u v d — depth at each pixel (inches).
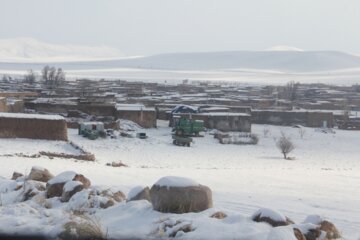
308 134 3668.8
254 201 651.5
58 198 510.6
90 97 4589.1
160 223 402.0
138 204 459.2
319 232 382.6
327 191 910.4
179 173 1212.5
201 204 441.1
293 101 6063.0
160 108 4261.8
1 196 546.0
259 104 5280.5
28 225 410.0
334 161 2556.6
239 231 378.0
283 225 392.5
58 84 7381.9
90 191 490.9
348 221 512.7
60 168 1139.9
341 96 7145.7
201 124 3240.7
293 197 744.3
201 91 7332.7
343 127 4109.3
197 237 370.3
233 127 3595.0
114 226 415.5
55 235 388.8
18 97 4217.5
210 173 1289.4
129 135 2970.0
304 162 2456.9
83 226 392.5
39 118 2282.2
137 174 1085.8
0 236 387.5
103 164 1605.6
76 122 3186.5
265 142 3233.3
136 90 6614.2
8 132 2229.3
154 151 2534.5
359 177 1364.4
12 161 1245.1
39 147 2055.9
